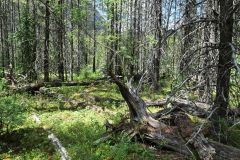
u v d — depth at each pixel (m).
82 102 19.08
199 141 9.64
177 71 11.02
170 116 11.72
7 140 13.12
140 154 10.58
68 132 13.24
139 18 34.38
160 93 20.12
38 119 15.52
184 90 10.37
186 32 11.76
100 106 18.28
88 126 13.96
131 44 31.25
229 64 10.56
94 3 39.25
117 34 34.38
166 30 11.34
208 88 11.38
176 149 10.58
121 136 11.60
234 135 11.59
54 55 31.20
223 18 10.48
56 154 11.06
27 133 13.55
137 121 11.66
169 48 11.76
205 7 12.19
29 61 30.19
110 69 11.39
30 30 30.42
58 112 17.39
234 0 11.71
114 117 15.14
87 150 11.05
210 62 11.48
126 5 41.34
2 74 25.38
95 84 28.95
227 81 10.70
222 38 10.76
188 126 10.84
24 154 11.52
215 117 11.15
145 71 11.74
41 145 12.12
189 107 13.94
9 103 13.43
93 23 41.41
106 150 10.98
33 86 23.17
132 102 11.72
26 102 19.14
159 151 10.83
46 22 29.83
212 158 9.27
